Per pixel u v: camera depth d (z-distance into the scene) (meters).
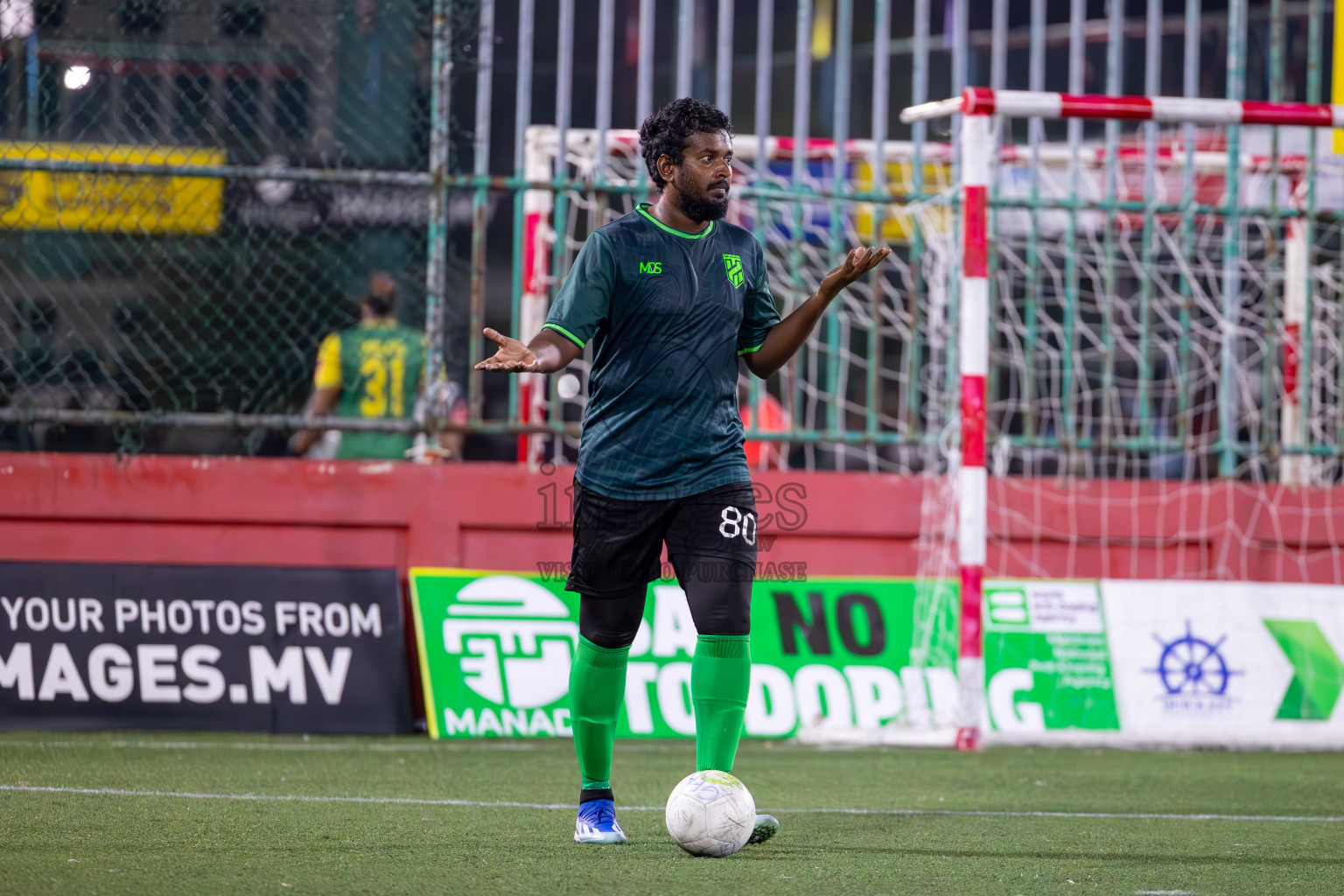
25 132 22.20
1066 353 21.98
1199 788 15.77
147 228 22.25
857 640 20.67
